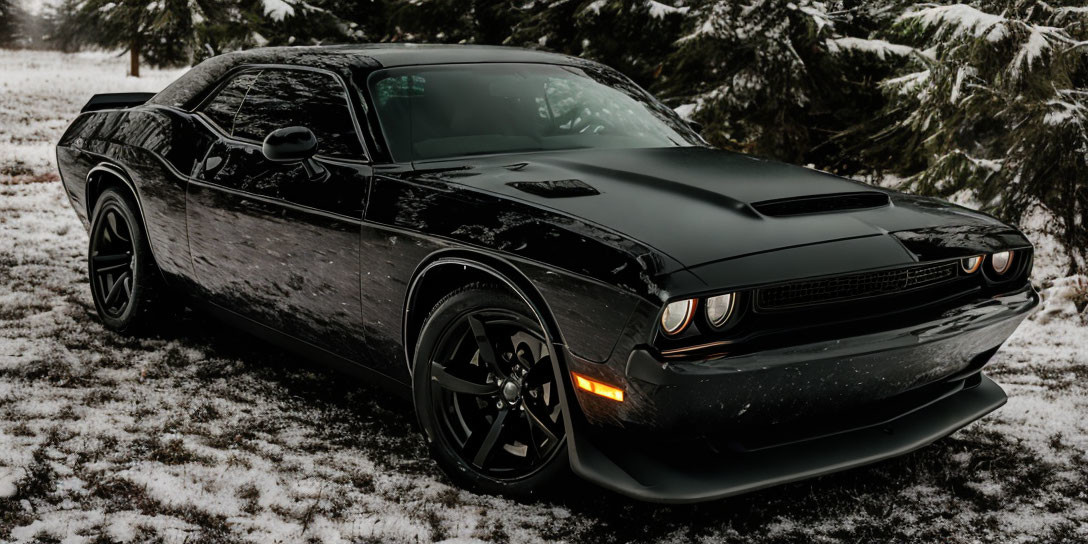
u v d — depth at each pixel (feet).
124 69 124.06
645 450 8.52
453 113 11.57
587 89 13.11
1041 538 9.02
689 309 7.72
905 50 27.81
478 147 11.23
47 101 70.23
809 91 28.43
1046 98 22.71
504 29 36.73
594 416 8.48
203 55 65.05
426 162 10.65
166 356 13.91
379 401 12.37
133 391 12.34
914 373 9.04
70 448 10.27
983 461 10.70
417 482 9.89
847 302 8.51
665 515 9.27
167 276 13.80
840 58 28.71
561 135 11.88
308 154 10.60
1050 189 22.85
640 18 30.91
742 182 9.91
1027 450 11.19
